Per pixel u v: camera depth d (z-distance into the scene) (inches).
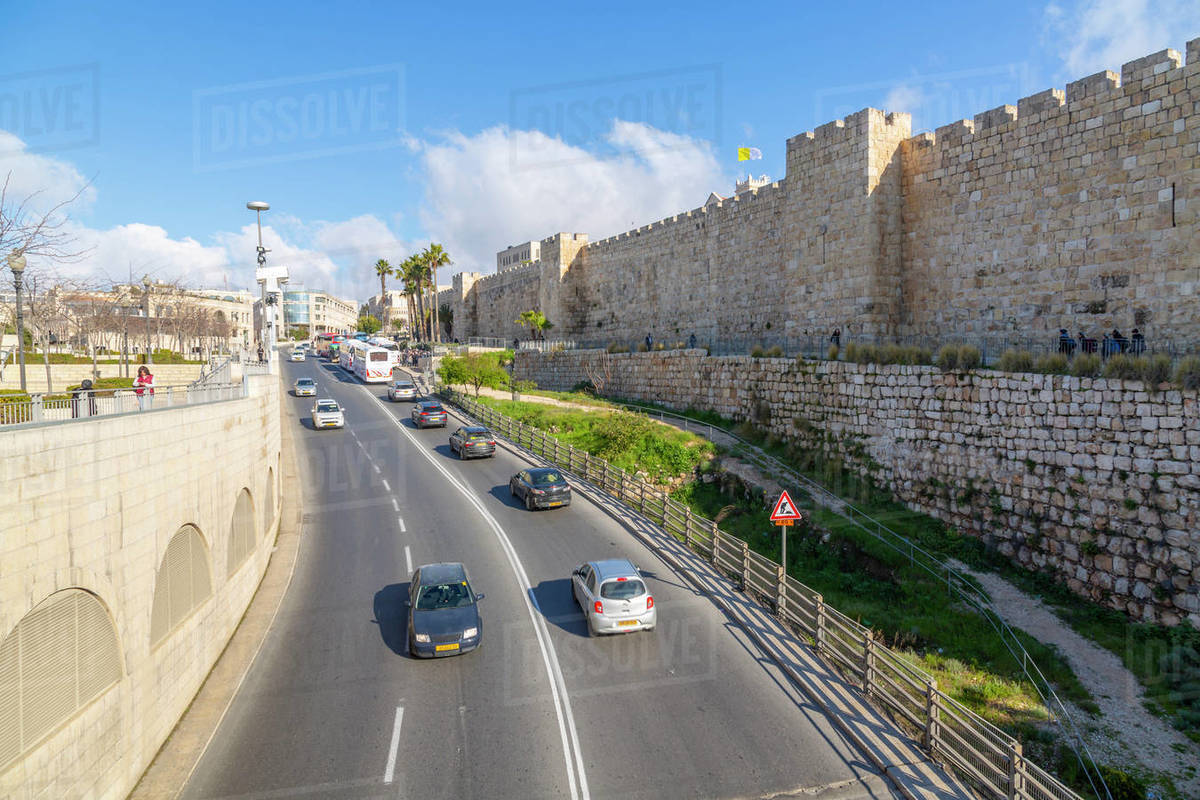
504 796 366.9
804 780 379.9
